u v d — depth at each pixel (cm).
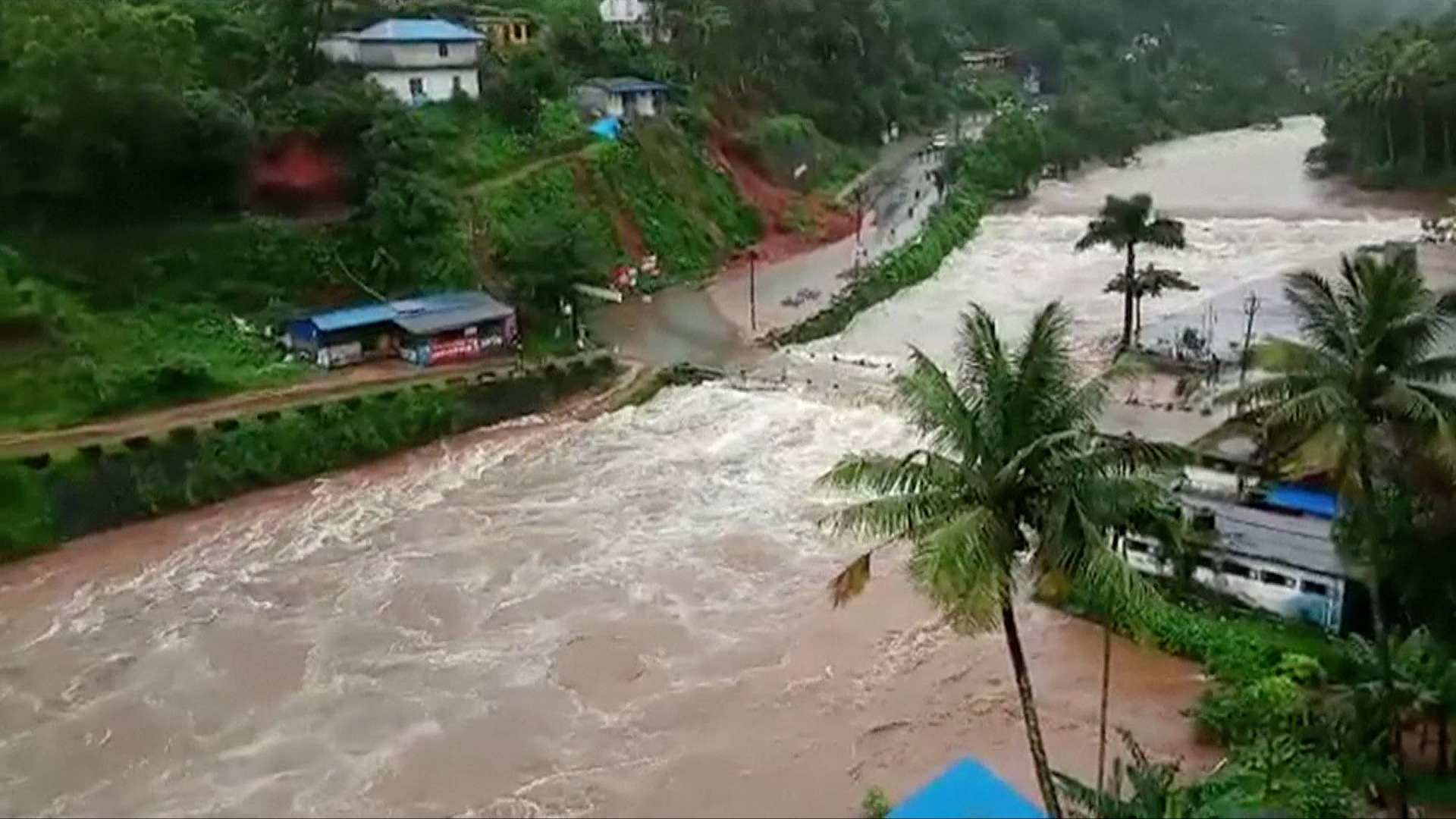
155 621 4138
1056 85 15938
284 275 6412
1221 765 3073
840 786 3241
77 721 3575
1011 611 2580
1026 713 2603
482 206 7250
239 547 4691
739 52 10769
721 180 9269
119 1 6750
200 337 5947
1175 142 14975
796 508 4919
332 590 4334
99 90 5962
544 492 5134
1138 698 3581
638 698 3666
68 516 4734
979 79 15375
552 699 3659
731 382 6381
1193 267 8531
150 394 5434
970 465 2398
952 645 3931
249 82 7200
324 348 5997
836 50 11875
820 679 3750
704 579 4378
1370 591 3072
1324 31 18688
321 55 7519
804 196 10094
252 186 6638
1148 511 2481
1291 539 3772
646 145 8731
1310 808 2731
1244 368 3766
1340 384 2645
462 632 4044
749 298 7888
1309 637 3678
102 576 4475
